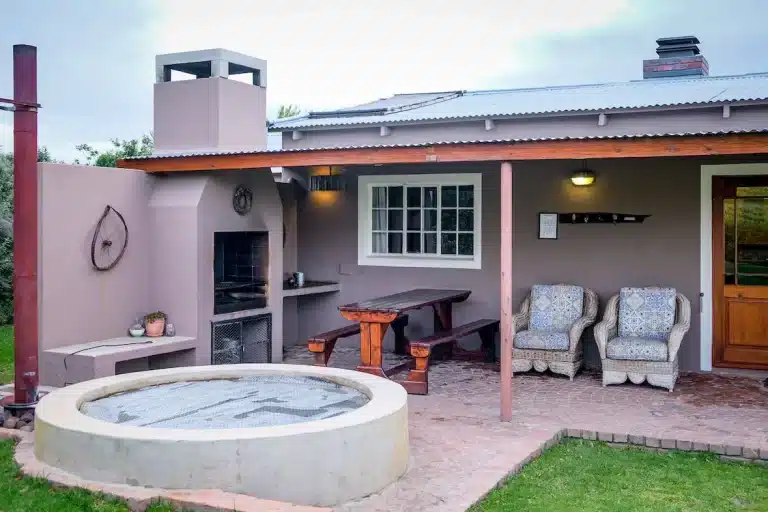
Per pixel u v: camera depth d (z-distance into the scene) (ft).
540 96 33.73
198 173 26.09
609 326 25.26
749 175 25.79
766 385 24.39
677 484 15.85
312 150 22.81
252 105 29.53
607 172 27.78
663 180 26.96
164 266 26.02
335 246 33.04
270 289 28.78
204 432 13.80
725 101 25.67
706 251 26.40
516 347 26.21
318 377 19.60
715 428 19.15
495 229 29.84
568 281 28.58
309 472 13.66
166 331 25.57
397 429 15.25
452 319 30.63
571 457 17.60
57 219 23.12
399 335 30.81
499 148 20.17
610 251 27.86
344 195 32.76
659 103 26.84
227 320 26.71
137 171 25.85
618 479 16.11
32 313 19.07
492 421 20.02
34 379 19.12
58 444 14.61
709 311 26.45
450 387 24.44
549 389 24.00
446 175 30.71
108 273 24.84
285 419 16.01
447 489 14.73
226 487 13.37
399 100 37.88
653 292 25.89
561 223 28.60
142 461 13.58
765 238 25.72
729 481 16.10
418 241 31.68
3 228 40.27
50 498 13.41
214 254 26.37
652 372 23.79
